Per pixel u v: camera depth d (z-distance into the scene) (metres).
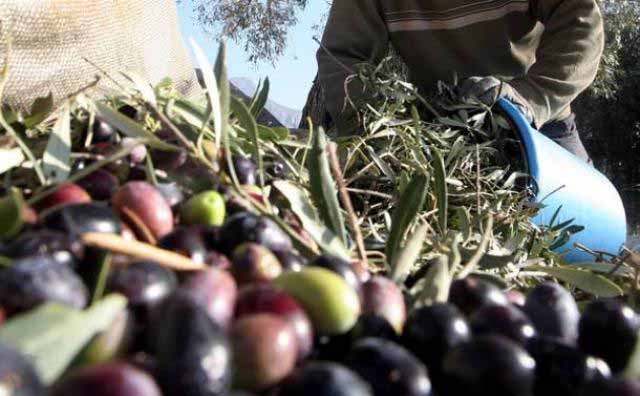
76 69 0.43
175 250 0.17
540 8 0.79
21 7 0.38
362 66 0.61
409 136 0.50
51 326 0.11
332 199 0.23
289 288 0.14
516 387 0.12
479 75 0.80
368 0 0.80
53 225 0.15
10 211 0.16
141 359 0.11
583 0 0.76
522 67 0.81
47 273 0.12
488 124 0.58
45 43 0.40
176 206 0.21
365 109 0.57
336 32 0.81
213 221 0.20
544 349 0.14
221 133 0.24
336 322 0.14
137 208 0.18
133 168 0.24
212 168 0.23
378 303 0.16
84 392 0.09
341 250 0.22
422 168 0.39
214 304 0.13
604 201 0.59
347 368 0.12
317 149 0.24
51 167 0.23
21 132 0.28
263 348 0.12
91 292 0.13
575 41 0.73
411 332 0.14
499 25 0.79
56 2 0.40
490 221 0.25
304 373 0.11
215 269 0.15
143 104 0.31
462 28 0.79
